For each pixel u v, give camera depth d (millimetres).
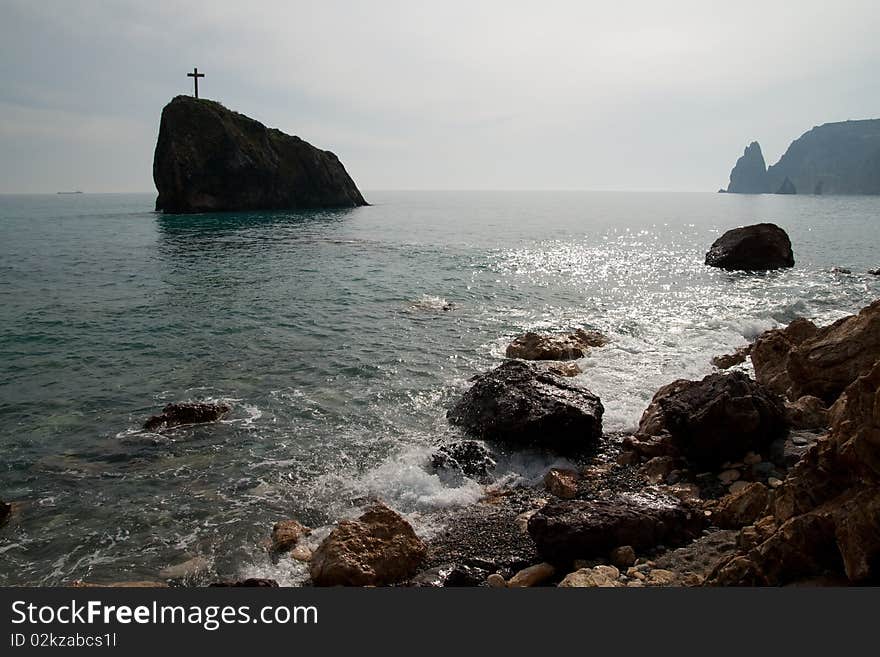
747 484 10195
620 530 8445
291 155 107312
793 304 26734
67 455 12602
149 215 92688
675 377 16891
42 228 68625
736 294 29828
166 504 10727
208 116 91188
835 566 6398
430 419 14547
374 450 12859
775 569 6641
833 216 102188
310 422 14312
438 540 9461
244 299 27984
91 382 16906
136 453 12672
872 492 6070
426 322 23859
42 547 9492
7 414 14664
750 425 10727
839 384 12633
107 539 9711
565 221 92688
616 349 19875
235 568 8898
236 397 15859
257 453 12688
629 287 31766
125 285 31406
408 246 51156
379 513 9328
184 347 20266
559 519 8656
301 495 11000
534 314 25375
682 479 10914
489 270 37281
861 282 32812
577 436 12422
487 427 13047
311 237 57906
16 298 27797
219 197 93375
